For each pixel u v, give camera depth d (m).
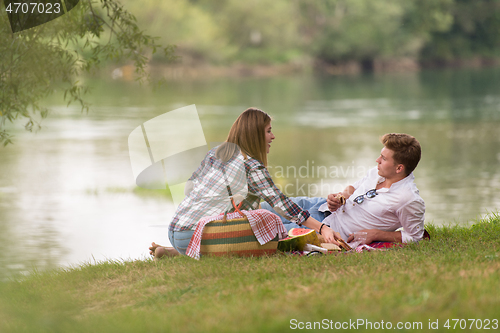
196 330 5.86
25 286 9.01
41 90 13.81
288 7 128.88
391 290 6.56
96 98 71.31
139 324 6.23
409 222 9.67
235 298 6.82
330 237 9.48
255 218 8.84
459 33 146.25
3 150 36.81
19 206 22.05
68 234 17.53
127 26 13.82
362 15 130.75
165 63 103.56
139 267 9.20
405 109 62.59
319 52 128.50
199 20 116.44
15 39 12.43
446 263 7.92
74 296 7.98
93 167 31.03
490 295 6.26
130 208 21.53
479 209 20.77
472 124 49.41
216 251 8.84
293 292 6.87
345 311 6.01
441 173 29.19
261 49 127.56
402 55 136.38
